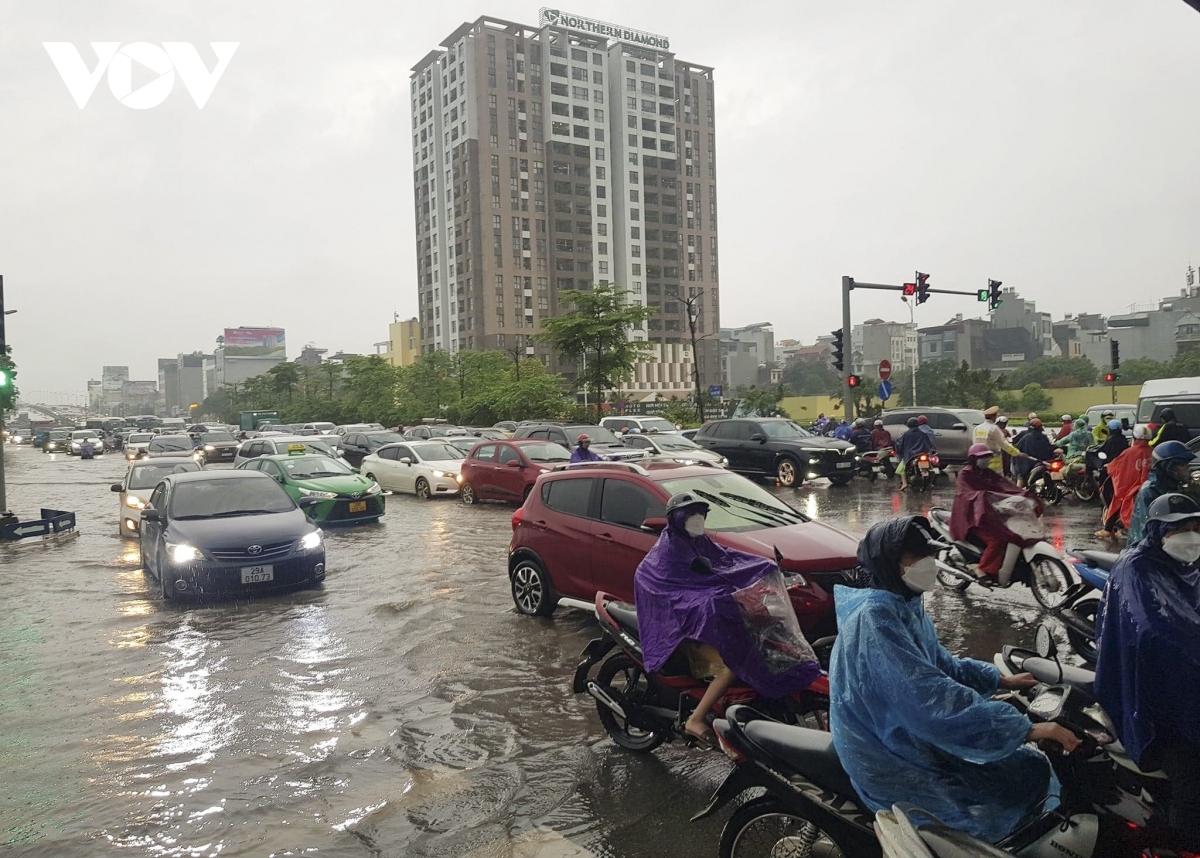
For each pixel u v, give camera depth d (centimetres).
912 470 1847
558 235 10675
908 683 256
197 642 789
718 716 433
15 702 629
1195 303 12025
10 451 6906
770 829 345
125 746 540
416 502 2044
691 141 11825
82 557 1336
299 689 645
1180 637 267
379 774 489
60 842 417
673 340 11662
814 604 597
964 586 886
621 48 11081
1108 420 1869
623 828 418
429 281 11238
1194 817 266
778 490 1980
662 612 434
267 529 992
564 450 1934
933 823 263
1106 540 1155
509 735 545
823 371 13525
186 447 3488
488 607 890
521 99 10506
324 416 7956
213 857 400
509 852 397
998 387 6044
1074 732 284
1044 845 275
